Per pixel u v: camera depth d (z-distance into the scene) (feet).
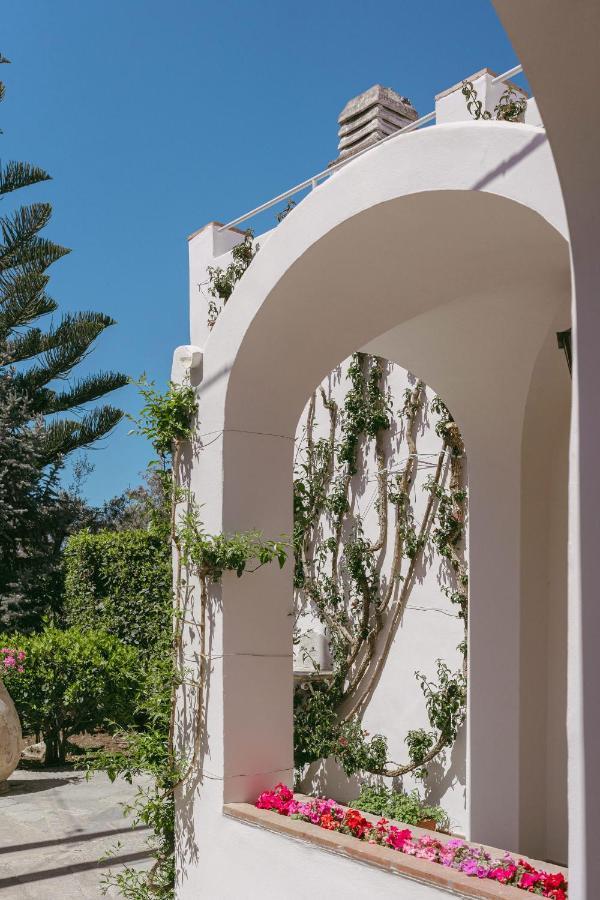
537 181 8.59
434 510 19.03
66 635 25.45
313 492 21.80
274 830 11.01
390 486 20.08
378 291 12.21
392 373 20.29
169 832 13.51
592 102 6.08
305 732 20.20
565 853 14.87
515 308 13.24
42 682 23.66
